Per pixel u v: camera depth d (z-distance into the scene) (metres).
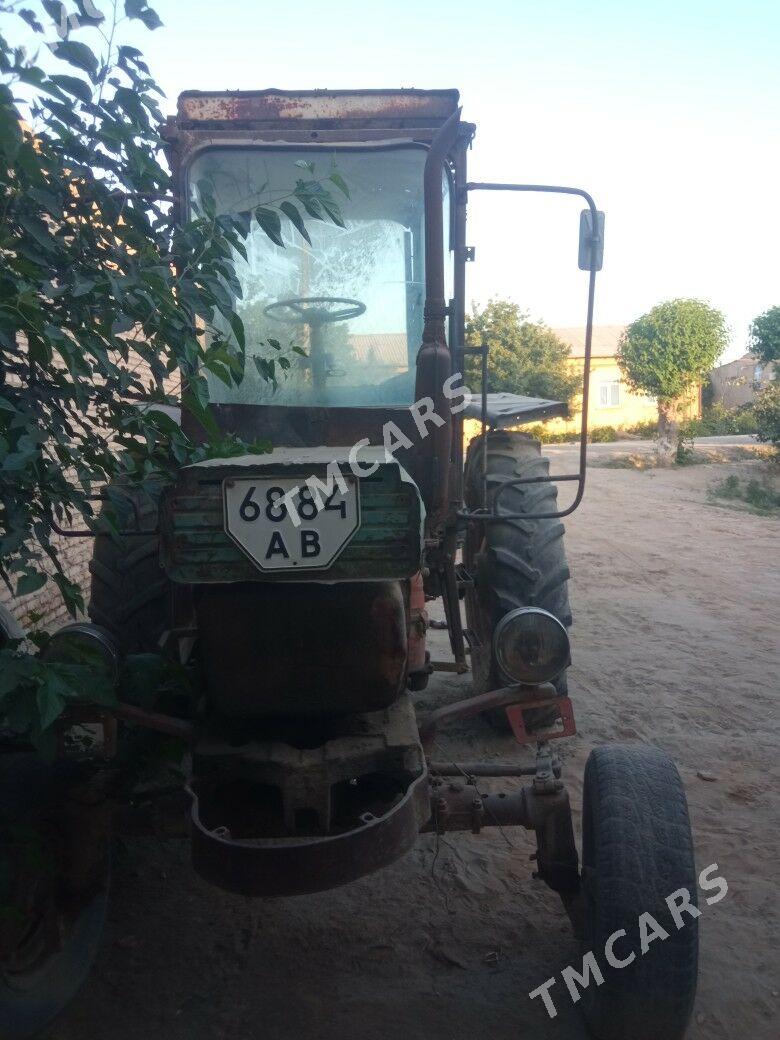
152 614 4.27
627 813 2.71
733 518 15.03
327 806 2.76
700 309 23.22
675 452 23.25
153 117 2.81
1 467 2.25
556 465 22.81
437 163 3.36
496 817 3.01
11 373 2.59
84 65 2.59
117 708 3.02
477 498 5.19
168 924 3.56
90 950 3.11
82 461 2.69
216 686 2.92
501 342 31.31
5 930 2.74
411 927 3.53
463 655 4.41
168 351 2.85
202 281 2.87
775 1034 2.96
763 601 9.05
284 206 3.02
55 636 2.92
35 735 2.48
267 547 2.56
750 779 4.78
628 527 13.91
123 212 2.73
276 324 3.94
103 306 2.61
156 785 3.19
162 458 2.89
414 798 2.71
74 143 2.62
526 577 4.87
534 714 4.12
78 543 7.12
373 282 3.98
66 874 2.99
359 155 3.94
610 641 7.51
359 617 2.87
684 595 9.31
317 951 3.38
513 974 3.23
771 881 3.81
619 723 5.58
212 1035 2.95
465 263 4.01
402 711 3.05
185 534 2.58
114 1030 2.97
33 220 2.49
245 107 4.05
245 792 2.92
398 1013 3.04
